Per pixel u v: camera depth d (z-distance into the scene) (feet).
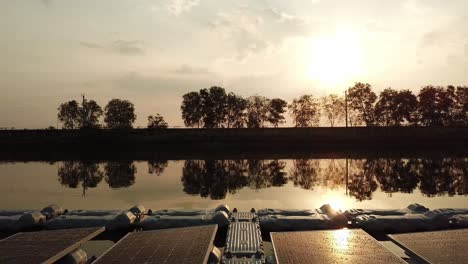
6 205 56.03
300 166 104.06
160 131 215.51
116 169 103.60
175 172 94.43
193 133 209.56
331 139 185.68
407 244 27.20
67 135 209.36
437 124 235.81
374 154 136.67
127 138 199.21
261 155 139.85
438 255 25.02
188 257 25.23
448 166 98.63
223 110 257.96
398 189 66.59
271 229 35.53
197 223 35.63
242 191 65.87
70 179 84.17
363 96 246.68
